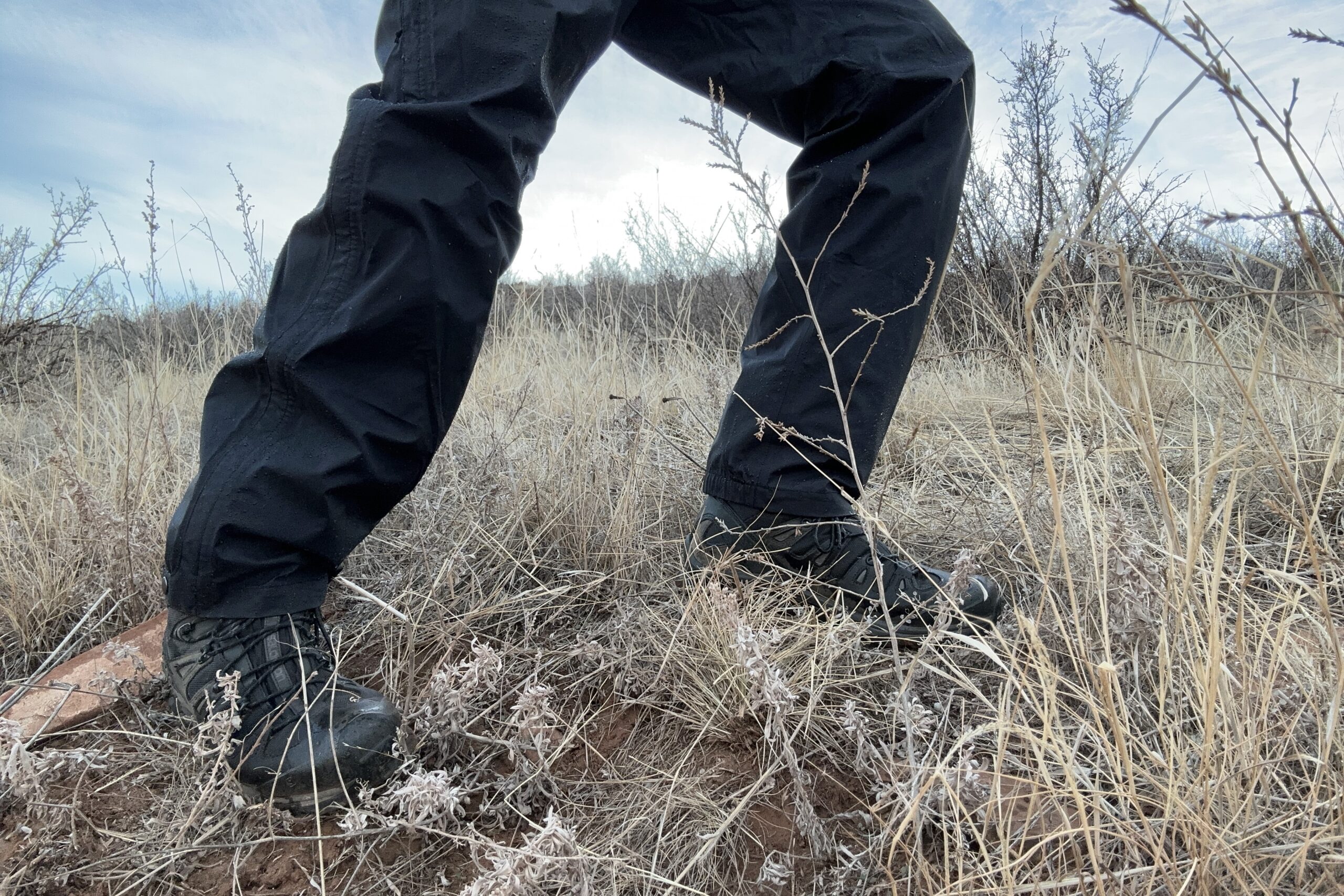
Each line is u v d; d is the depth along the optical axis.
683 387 3.05
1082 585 1.46
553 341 3.60
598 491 1.96
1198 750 0.93
